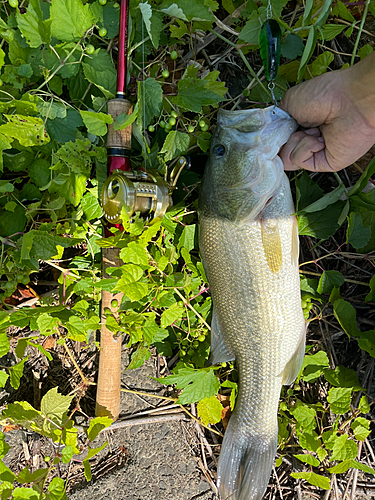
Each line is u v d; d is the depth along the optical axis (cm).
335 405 52
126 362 57
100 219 49
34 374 55
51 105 42
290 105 43
